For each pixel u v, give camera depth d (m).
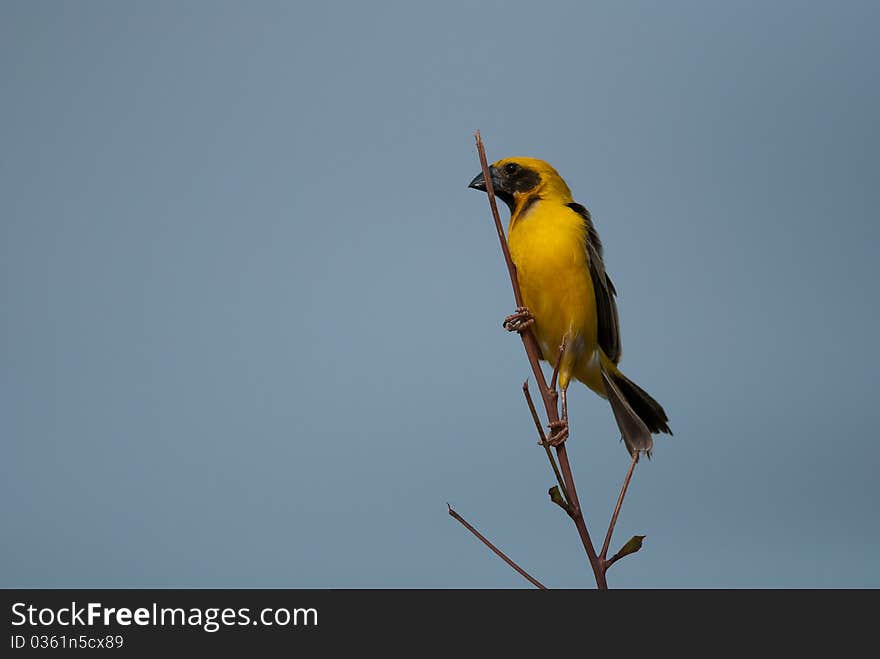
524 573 4.93
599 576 5.01
